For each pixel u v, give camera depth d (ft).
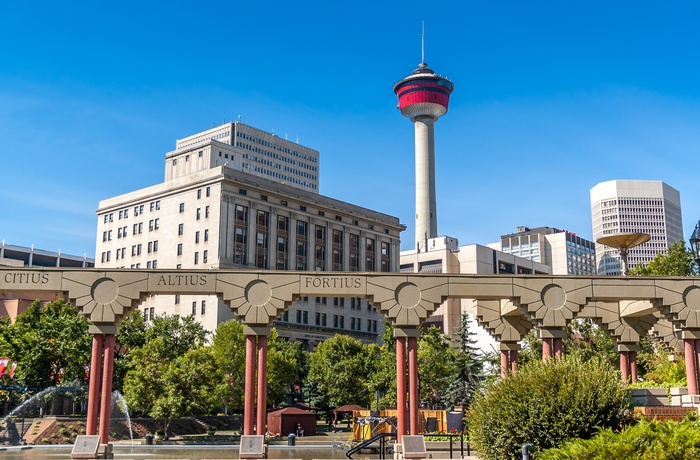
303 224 423.23
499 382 85.35
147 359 212.23
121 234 430.61
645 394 105.60
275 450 163.53
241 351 259.60
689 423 69.21
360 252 454.40
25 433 187.11
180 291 111.55
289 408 235.40
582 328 199.62
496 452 80.74
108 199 444.14
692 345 111.86
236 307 111.34
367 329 442.09
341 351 302.66
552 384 81.35
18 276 110.93
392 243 479.82
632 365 136.77
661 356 158.10
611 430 73.51
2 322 233.55
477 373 210.18
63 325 227.20
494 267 573.33
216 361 225.76
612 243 133.18
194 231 386.32
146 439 193.98
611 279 114.32
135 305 112.27
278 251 404.36
